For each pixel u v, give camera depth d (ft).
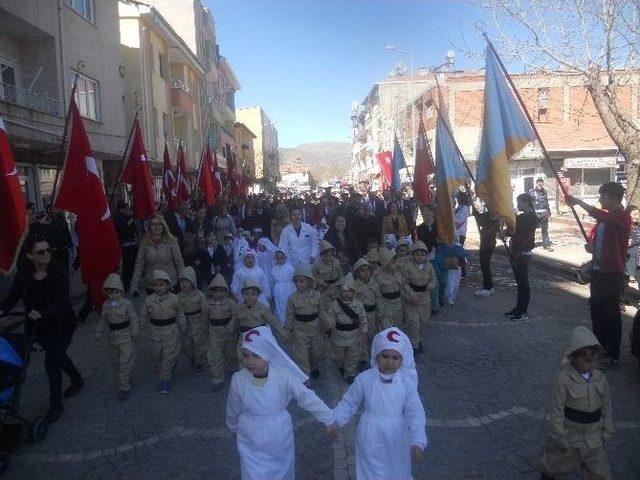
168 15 115.96
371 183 192.54
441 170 31.68
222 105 156.76
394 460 12.44
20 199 17.99
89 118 55.98
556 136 117.08
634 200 44.98
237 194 82.58
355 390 12.92
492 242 36.06
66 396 21.44
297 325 22.15
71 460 16.57
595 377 12.91
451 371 22.90
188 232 38.70
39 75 49.03
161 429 18.48
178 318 21.98
